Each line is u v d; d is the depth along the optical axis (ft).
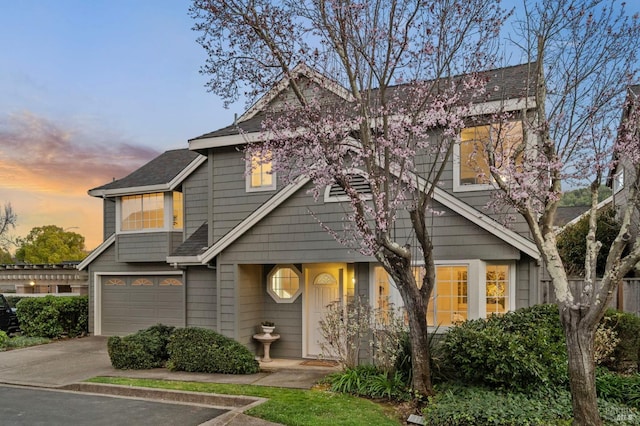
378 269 29.60
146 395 25.29
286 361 33.45
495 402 19.35
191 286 37.99
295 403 21.68
